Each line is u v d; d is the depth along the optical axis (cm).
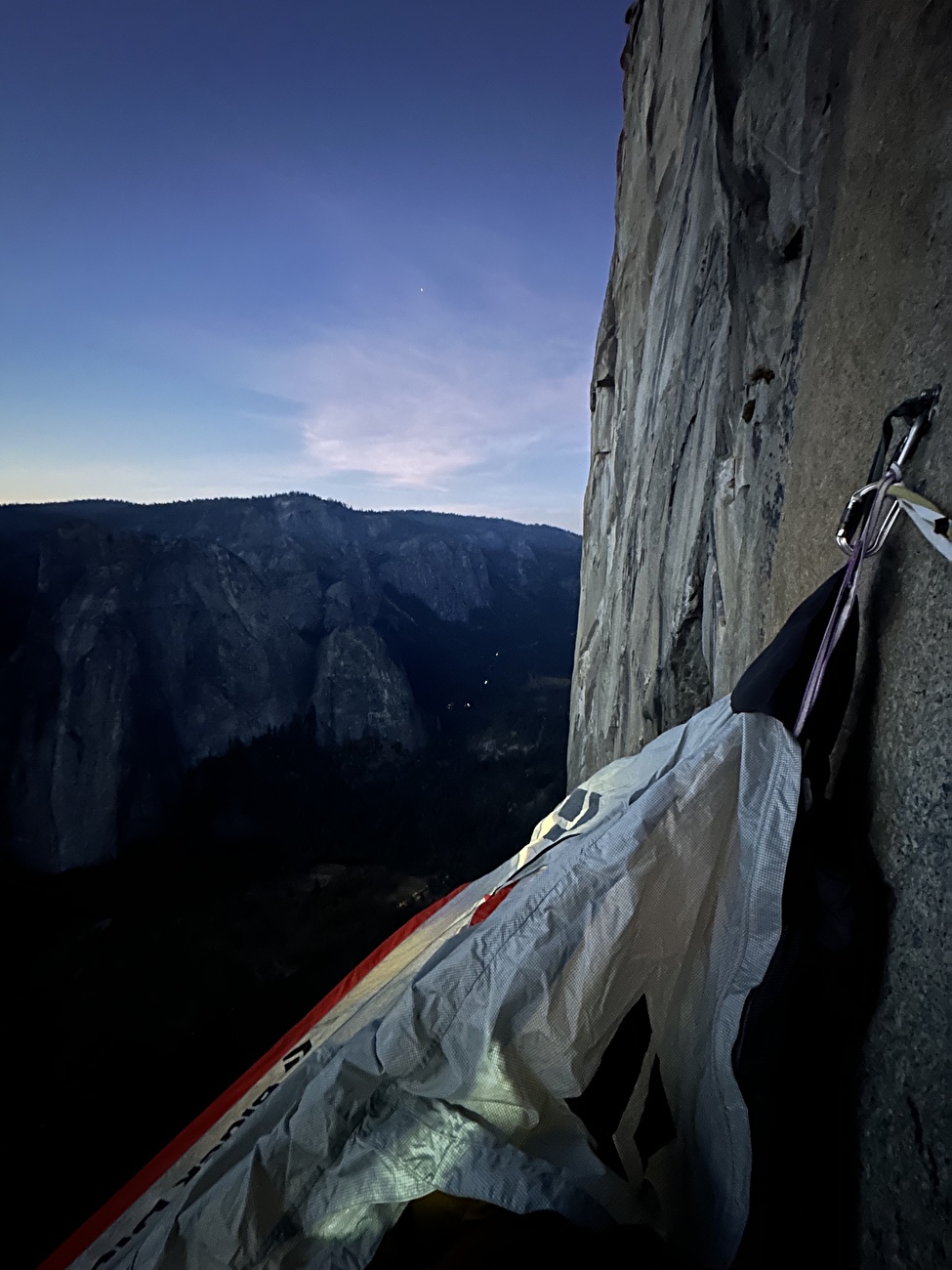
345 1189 128
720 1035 116
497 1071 120
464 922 279
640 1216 125
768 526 228
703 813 123
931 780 95
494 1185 122
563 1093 121
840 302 153
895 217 126
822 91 199
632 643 502
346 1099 131
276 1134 134
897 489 97
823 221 181
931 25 119
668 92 500
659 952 122
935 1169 84
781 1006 108
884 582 112
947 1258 80
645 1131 127
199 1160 247
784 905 111
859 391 135
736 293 289
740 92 288
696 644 363
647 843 123
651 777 161
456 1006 125
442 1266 143
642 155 605
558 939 122
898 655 106
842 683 115
